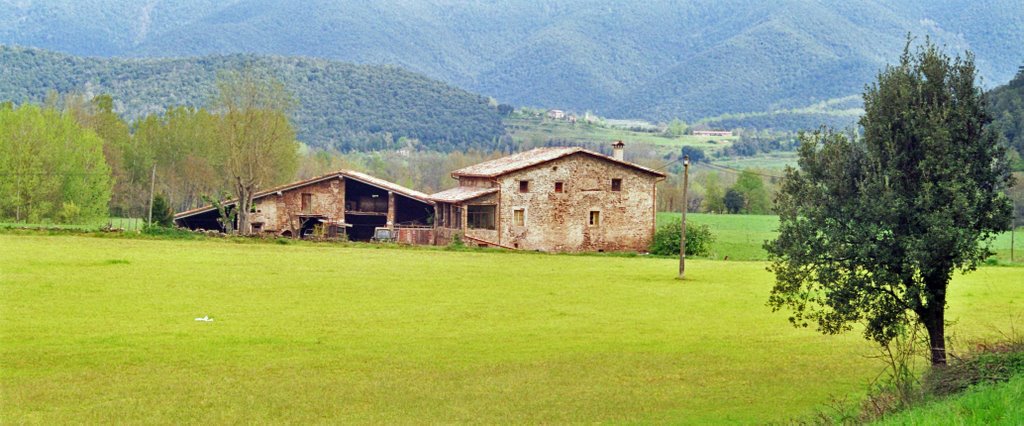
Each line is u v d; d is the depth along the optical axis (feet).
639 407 86.94
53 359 98.48
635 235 294.46
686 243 275.39
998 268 214.48
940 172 87.20
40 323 116.06
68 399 83.97
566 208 287.69
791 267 91.81
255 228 307.99
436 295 154.61
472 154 614.75
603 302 152.87
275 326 121.49
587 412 84.64
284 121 332.39
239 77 324.39
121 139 400.47
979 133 90.84
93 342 107.04
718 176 563.07
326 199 308.60
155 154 401.08
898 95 91.04
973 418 58.08
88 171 328.90
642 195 295.48
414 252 232.53
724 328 130.52
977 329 125.80
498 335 121.08
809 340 122.31
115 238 224.94
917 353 93.50
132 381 91.20
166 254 195.00
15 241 203.82
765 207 479.82
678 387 95.25
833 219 90.79
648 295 162.50
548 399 89.10
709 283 182.39
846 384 97.09
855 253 88.53
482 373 99.35
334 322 126.11
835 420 77.15
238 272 172.04
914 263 85.10
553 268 205.67
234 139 309.63
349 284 163.53
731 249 290.76
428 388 92.17
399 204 322.55
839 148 91.97
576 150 286.87
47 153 318.24
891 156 89.15
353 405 85.15
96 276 156.35
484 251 245.86
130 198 398.62
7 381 89.35
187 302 136.77
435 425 79.41
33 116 320.29
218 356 102.94
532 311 141.38
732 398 90.79
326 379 94.58
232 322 122.93
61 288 142.41
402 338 116.88
